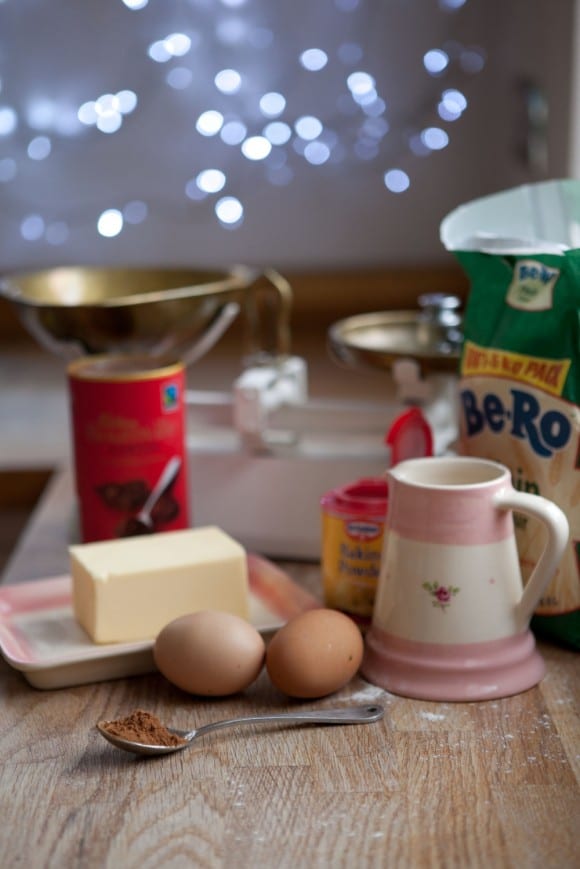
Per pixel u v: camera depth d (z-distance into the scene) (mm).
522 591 728
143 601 760
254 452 978
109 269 1153
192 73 2262
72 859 546
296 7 2219
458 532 697
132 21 2229
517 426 785
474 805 587
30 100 2285
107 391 875
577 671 750
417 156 2301
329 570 823
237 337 2303
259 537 966
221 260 2389
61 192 2350
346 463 951
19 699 726
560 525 686
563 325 745
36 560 975
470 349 832
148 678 758
